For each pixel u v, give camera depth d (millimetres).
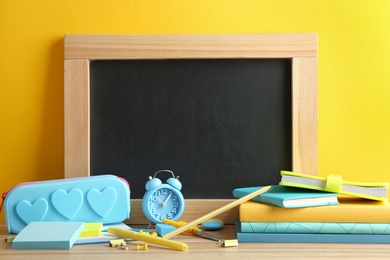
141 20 1249
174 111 1207
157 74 1211
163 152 1203
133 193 1202
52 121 1247
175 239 1001
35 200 1056
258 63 1214
